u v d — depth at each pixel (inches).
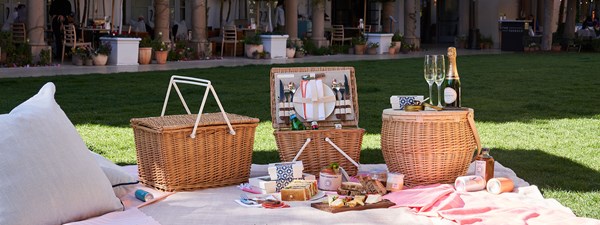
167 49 702.5
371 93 460.8
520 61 792.3
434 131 208.2
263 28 961.5
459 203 187.8
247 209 185.3
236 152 213.0
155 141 203.9
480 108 392.8
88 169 176.1
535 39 1103.0
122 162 255.0
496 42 1152.8
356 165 226.1
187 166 205.0
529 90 485.7
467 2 1157.1
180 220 175.9
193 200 195.2
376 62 754.2
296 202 192.7
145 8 889.5
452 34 1263.5
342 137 224.7
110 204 179.3
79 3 793.6
